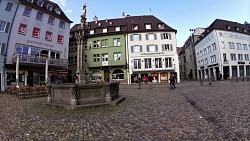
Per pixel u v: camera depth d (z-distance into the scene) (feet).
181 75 265.34
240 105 27.32
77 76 39.47
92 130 17.51
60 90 32.17
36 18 94.43
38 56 89.35
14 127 19.12
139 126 18.45
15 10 85.97
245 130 16.05
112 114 24.39
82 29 39.93
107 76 124.57
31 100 42.22
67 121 21.17
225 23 155.43
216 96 39.52
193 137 14.92
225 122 18.75
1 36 80.48
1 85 78.59
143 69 121.60
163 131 16.67
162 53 122.21
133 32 124.06
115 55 124.36
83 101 30.14
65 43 110.01
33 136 16.15
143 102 34.58
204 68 172.04
